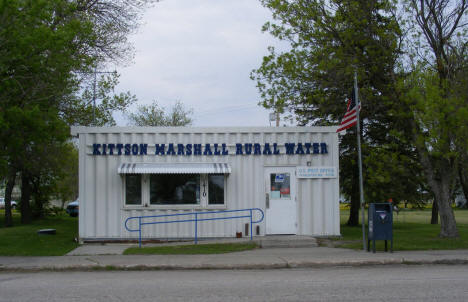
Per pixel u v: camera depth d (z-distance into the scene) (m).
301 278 9.72
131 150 15.47
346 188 24.61
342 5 17.61
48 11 14.35
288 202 15.67
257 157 15.74
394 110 15.66
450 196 16.38
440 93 14.30
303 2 18.00
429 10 16.05
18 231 20.14
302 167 15.69
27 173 26.80
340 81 17.78
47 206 32.59
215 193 15.65
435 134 13.88
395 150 21.28
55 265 11.12
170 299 7.62
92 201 15.30
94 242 15.17
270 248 14.08
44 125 13.25
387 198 21.70
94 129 15.41
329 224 15.70
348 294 7.95
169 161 15.51
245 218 15.52
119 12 20.91
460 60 15.67
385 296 7.77
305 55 18.73
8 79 13.05
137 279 9.75
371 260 11.61
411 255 12.35
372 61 16.61
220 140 15.67
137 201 15.45
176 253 13.01
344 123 14.62
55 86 14.85
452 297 7.67
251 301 7.43
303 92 20.20
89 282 9.38
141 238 15.29
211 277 9.96
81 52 19.67
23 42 12.73
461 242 14.70
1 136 13.12
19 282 9.45
